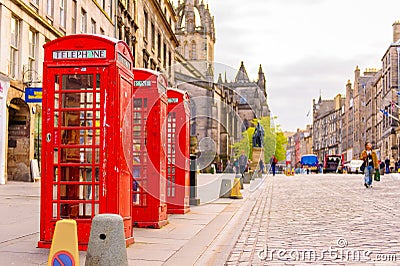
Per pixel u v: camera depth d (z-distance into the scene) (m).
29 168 24.05
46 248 7.43
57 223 5.16
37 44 25.34
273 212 13.35
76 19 30.06
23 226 9.59
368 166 24.50
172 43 63.72
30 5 24.70
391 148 68.88
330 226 10.29
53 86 7.51
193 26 92.38
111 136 7.42
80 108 7.48
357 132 102.38
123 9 39.81
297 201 16.91
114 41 7.49
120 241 5.17
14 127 24.12
